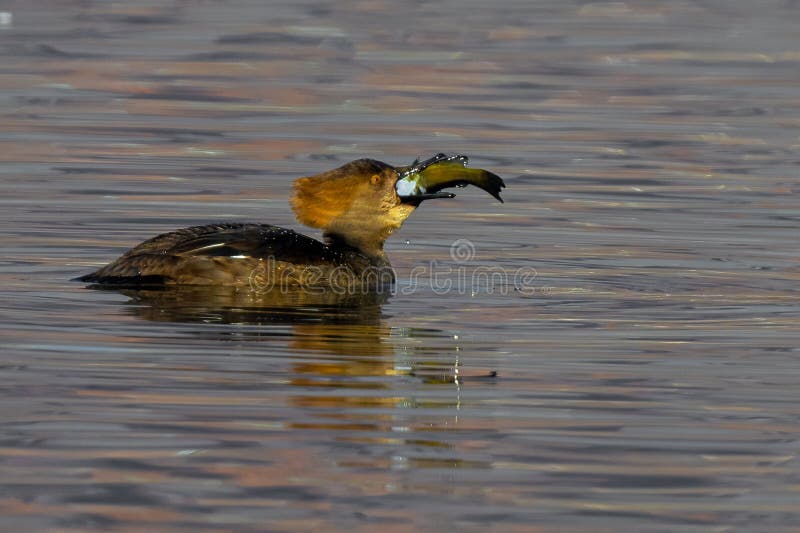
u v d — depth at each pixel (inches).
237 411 381.4
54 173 761.0
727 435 371.9
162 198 708.0
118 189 725.9
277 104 992.2
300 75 1101.1
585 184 761.0
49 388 396.5
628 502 328.8
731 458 355.9
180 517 317.1
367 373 419.2
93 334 450.6
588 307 512.4
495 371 424.8
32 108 960.3
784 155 844.0
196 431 366.6
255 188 740.7
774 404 396.8
